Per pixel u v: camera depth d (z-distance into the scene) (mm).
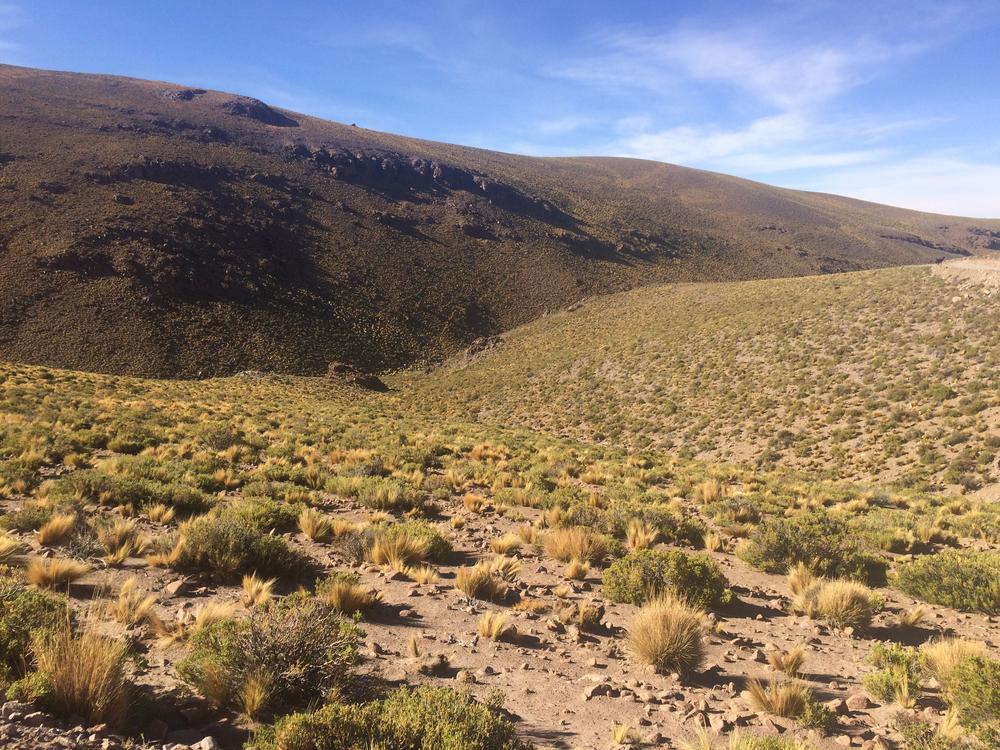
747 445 35938
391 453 21562
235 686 4262
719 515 15141
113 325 72000
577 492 17719
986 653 6875
